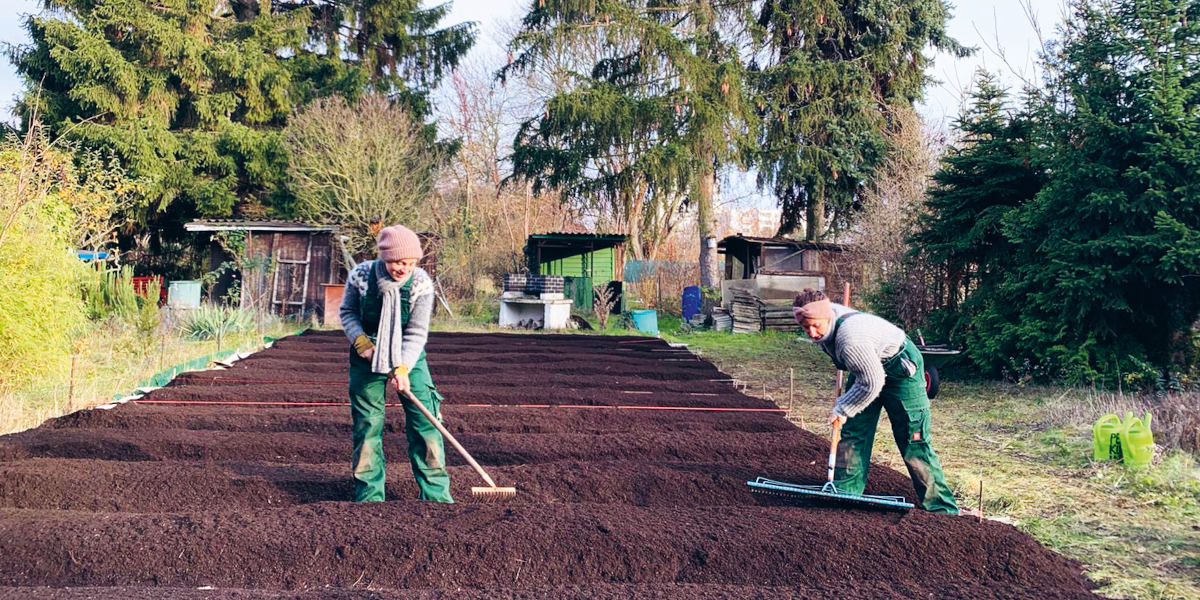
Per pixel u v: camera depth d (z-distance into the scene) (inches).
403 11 989.2
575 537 148.5
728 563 144.8
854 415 171.6
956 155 497.0
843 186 908.6
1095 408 314.5
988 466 249.3
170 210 892.0
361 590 131.0
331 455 219.1
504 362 442.6
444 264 796.6
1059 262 386.0
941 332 478.3
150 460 214.4
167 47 802.2
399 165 783.1
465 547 143.9
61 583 136.9
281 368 387.9
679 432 248.1
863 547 149.4
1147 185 372.2
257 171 837.2
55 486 178.1
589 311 804.0
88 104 780.0
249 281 695.1
